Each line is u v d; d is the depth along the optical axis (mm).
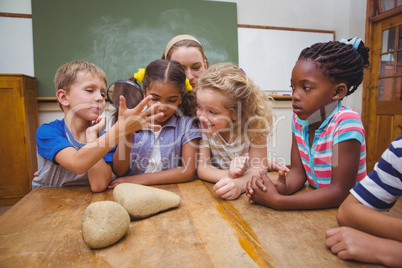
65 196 655
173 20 2752
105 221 387
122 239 417
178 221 486
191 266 337
